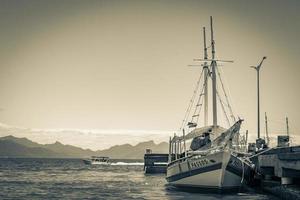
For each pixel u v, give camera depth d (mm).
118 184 102062
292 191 54031
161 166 145250
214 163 63750
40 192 80812
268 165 68438
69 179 122625
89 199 69500
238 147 71625
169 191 77750
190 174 67938
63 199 69625
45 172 171000
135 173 171375
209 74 82375
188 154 70500
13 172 166625
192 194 68375
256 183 77125
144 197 70875
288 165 56531
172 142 79812
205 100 86938
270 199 62500
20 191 82500
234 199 62844
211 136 71250
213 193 65625
